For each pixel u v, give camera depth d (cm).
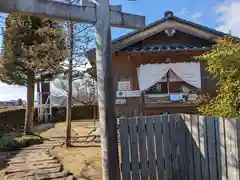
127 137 375
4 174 525
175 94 940
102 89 344
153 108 944
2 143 802
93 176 488
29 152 742
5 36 923
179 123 409
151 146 389
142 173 381
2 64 965
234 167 309
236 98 414
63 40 816
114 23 367
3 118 1360
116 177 344
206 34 954
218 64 427
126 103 945
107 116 343
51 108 1620
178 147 406
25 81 1039
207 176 353
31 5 310
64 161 616
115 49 923
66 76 979
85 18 340
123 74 955
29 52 862
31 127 1014
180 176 403
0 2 294
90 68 910
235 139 309
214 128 342
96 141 846
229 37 544
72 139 902
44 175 505
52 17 328
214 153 341
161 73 930
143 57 957
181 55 947
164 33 994
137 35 941
